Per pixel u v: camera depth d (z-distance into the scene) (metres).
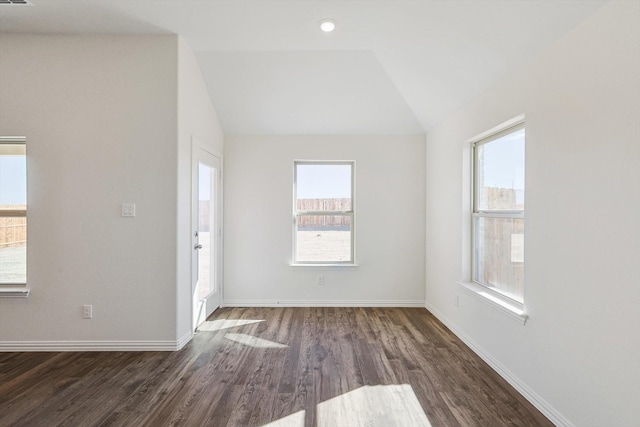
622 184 1.65
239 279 4.59
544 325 2.20
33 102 3.05
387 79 3.79
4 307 3.07
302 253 4.69
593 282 1.82
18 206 3.12
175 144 3.09
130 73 3.07
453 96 3.40
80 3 2.60
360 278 4.62
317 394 2.41
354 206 4.64
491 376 2.68
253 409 2.22
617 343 1.68
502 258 2.93
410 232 4.63
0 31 3.02
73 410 2.20
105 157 3.06
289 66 3.65
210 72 3.70
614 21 1.69
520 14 2.14
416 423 2.10
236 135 4.55
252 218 4.57
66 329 3.08
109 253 3.07
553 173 2.13
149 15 2.76
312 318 4.10
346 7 2.58
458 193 3.55
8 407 2.22
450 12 2.44
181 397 2.35
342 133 4.57
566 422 2.00
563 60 2.05
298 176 4.67
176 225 3.08
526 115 2.40
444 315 3.93
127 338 3.10
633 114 1.59
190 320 3.41
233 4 2.58
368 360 2.96
